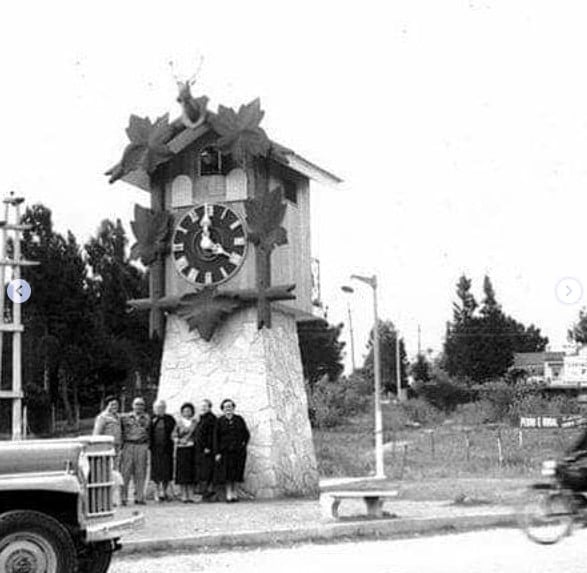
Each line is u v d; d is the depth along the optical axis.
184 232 24.59
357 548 15.31
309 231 26.83
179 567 13.72
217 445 22.27
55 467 11.13
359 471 38.84
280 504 21.67
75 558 10.90
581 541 15.52
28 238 72.50
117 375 73.25
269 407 23.64
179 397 24.31
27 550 10.75
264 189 24.67
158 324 24.44
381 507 18.34
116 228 80.62
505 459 42.31
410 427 72.19
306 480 24.98
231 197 24.47
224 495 22.67
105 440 11.86
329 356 99.56
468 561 13.51
